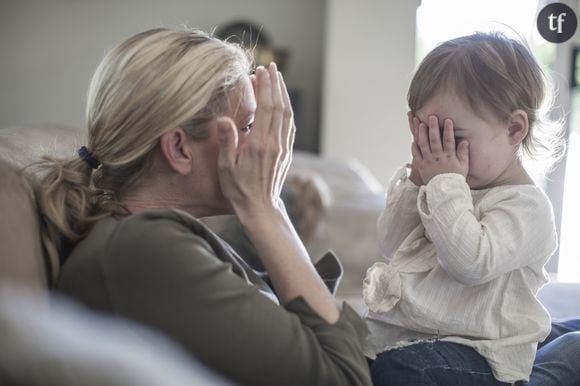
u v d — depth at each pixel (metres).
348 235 3.13
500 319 1.21
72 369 0.62
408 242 1.31
